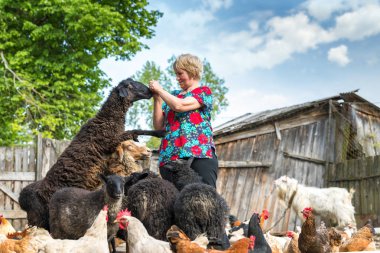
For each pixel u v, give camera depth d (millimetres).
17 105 21297
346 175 18219
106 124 6707
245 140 19391
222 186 18703
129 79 7055
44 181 6484
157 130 6492
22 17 22328
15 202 13680
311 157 19750
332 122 20250
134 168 7008
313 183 19578
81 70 22391
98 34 21500
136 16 24469
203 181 6090
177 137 6152
